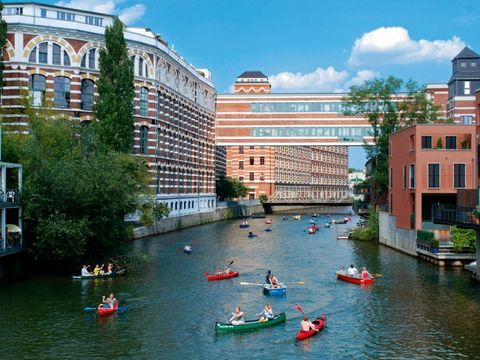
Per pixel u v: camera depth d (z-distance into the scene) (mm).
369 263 56188
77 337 31516
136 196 56625
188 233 87875
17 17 71312
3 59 70750
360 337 31812
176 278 48250
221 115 119000
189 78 103375
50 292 41625
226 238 80938
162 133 89188
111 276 47781
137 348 29875
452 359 28328
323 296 41812
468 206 45594
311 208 186750
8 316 35219
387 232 71562
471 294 41438
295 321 35125
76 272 49219
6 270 45469
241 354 29156
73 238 45781
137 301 39719
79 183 45906
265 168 165375
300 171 191375
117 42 66625
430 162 58500
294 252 65750
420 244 58094
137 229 77938
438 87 122312
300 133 116062
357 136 114062
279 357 28750
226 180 145625
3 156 49406
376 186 91375
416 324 34156
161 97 88375
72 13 81188
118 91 66562
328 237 84062
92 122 65750
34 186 45625
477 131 47406
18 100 69812
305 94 115875
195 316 36156
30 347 29750
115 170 49844
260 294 42625
